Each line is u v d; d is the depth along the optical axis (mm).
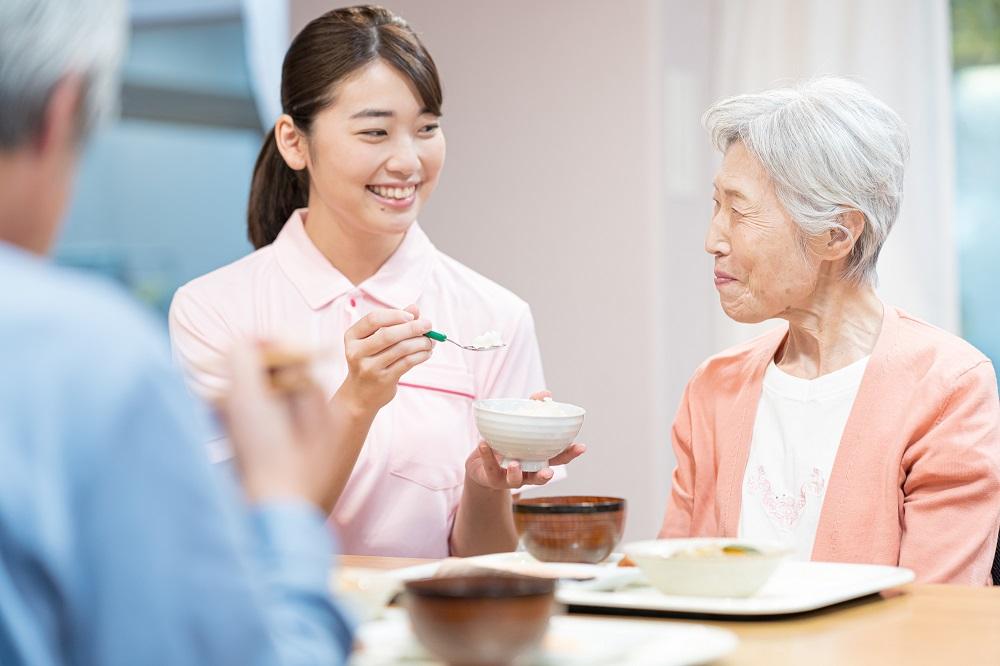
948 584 1669
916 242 3836
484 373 2432
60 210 831
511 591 1048
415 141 2307
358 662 1099
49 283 755
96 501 716
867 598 1444
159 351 760
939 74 3826
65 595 717
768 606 1288
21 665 715
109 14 810
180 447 735
